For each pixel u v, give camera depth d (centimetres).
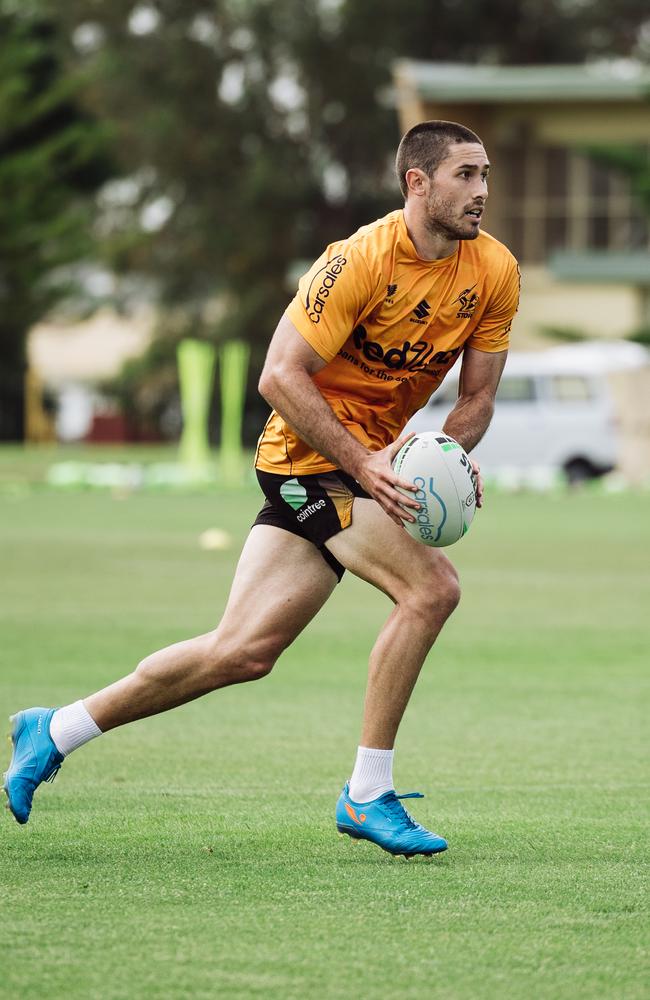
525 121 17188
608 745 2727
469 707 3123
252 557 1955
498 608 4766
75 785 2364
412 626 1931
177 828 2072
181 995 1395
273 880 1806
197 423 11944
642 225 17412
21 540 6956
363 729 1959
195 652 1938
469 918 1648
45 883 1784
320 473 1925
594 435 11600
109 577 5494
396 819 1930
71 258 17625
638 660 3747
